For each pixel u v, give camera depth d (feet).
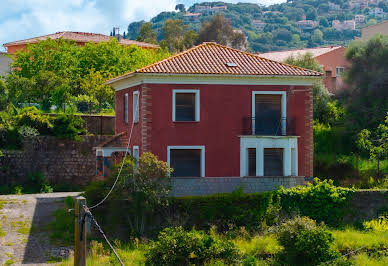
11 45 204.33
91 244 71.05
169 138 88.69
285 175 91.45
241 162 90.53
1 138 116.98
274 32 534.78
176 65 90.84
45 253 70.08
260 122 92.27
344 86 132.36
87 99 142.61
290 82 92.84
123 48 174.81
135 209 77.66
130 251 69.67
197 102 89.56
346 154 117.80
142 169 78.28
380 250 71.67
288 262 65.21
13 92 141.59
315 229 66.28
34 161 118.62
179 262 60.54
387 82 124.57
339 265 61.87
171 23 305.32
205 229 79.87
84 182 122.01
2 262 66.08
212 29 275.39
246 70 91.50
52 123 121.49
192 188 85.15
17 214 87.04
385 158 113.60
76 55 166.71
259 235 77.61
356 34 549.95
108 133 126.82
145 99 87.76
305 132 93.50
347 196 85.35
